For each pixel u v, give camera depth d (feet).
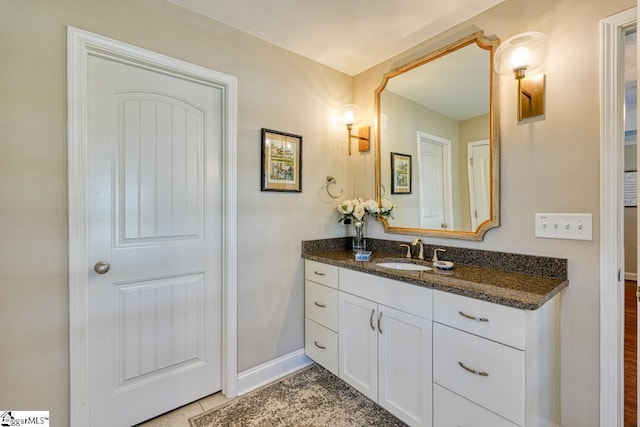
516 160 5.16
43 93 4.21
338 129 7.95
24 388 4.16
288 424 5.24
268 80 6.56
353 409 5.64
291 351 7.04
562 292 4.67
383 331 5.31
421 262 6.20
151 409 5.33
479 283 4.48
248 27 6.03
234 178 6.02
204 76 5.64
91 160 4.71
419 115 6.66
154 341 5.37
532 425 3.83
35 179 4.17
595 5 4.38
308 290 7.08
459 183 5.95
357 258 6.36
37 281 4.21
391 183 7.29
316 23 5.91
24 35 4.08
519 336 3.67
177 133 5.55
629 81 8.63
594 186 4.40
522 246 5.12
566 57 4.63
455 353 4.30
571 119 4.59
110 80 4.87
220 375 6.13
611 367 4.27
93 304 4.75
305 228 7.27
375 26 6.00
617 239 4.26
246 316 6.27
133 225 5.11
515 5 5.15
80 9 4.47
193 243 5.77
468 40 5.75
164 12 5.22
